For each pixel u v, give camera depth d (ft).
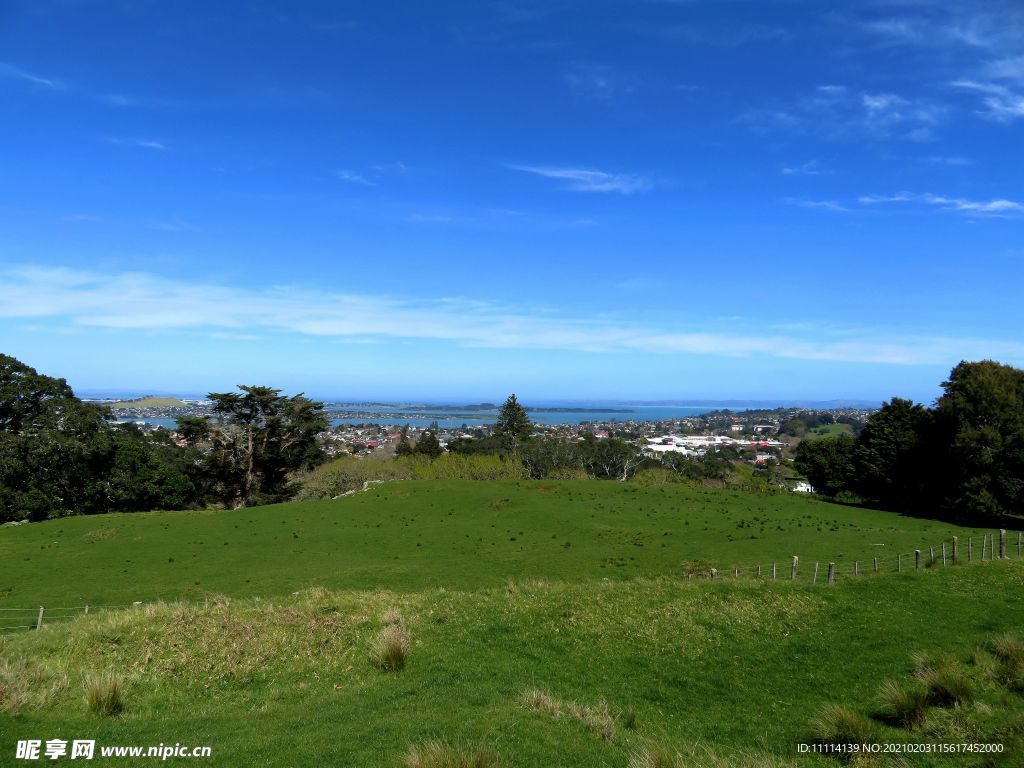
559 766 30.63
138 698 42.06
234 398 213.66
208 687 45.11
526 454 297.74
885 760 34.40
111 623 54.39
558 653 55.57
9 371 197.98
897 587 72.33
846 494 224.53
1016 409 166.91
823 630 60.54
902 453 196.65
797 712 43.70
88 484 199.93
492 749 31.04
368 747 31.99
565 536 140.15
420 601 67.97
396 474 246.88
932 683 42.14
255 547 133.28
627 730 38.73
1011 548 110.42
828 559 110.93
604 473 325.21
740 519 155.53
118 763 30.48
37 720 35.73
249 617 57.52
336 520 158.51
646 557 118.73
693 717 43.52
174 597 96.89
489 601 68.80
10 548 134.31
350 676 48.01
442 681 46.44
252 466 220.23
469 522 155.43
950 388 190.29
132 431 246.27
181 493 218.38
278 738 34.17
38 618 82.38
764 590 73.05
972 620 60.80
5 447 181.57
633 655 55.57
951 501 175.83
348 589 98.73
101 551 130.41
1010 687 42.22
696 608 67.15
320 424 226.99
